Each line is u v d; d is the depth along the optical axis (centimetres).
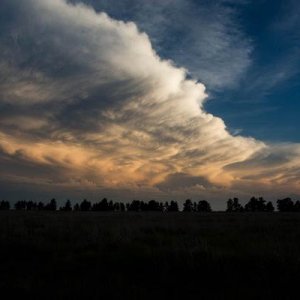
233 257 1259
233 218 3681
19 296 943
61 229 2033
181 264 1205
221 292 984
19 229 1959
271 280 1055
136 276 1140
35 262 1333
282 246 1398
